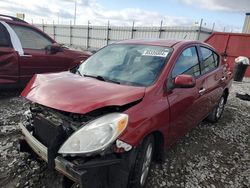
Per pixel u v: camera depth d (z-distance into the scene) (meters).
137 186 2.32
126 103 2.22
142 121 2.23
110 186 2.11
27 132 2.51
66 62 5.84
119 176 2.12
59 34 31.12
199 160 3.39
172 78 2.87
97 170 1.98
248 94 8.05
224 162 3.42
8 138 3.45
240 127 4.90
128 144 2.07
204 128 4.66
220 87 4.54
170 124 2.75
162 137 2.66
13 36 4.93
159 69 2.85
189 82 2.71
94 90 2.39
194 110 3.44
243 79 12.16
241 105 6.68
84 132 2.02
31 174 2.68
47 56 5.43
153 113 2.39
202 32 18.06
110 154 2.05
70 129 2.17
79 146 1.99
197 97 3.43
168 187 2.71
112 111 2.22
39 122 2.41
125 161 2.11
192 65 3.45
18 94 5.46
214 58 4.43
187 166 3.19
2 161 2.89
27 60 5.09
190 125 3.49
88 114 2.17
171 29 19.42
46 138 2.33
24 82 5.17
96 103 2.15
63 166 1.99
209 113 4.46
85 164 1.93
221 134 4.43
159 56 3.06
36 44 5.39
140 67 2.97
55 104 2.21
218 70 4.44
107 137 1.99
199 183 2.86
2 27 4.82
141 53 3.21
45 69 5.46
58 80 2.67
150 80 2.73
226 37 13.28
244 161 3.51
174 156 3.42
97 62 3.35
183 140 4.00
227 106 6.45
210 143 4.00
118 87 2.50
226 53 13.37
